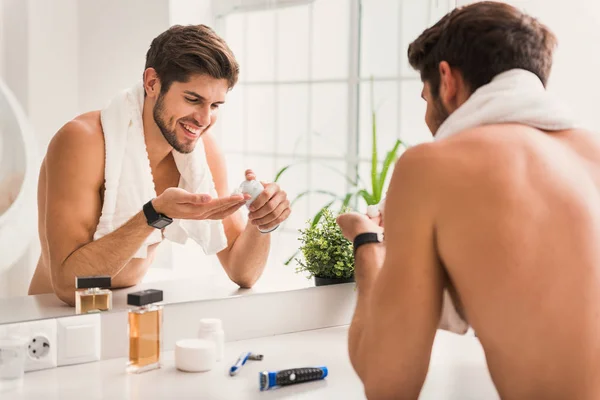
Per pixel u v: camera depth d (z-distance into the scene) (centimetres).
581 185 80
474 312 81
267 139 174
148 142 145
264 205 141
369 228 102
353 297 154
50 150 133
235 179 168
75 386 110
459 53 88
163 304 131
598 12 158
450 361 129
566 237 77
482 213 78
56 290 131
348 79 191
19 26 127
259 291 144
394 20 195
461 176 79
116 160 139
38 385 111
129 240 131
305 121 182
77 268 131
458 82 89
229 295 139
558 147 84
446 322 92
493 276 77
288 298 146
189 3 149
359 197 194
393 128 198
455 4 183
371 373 84
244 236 149
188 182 153
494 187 78
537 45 88
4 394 106
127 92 141
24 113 129
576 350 77
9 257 128
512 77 87
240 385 112
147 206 129
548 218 77
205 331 124
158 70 140
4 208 128
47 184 133
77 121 136
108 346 126
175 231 147
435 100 93
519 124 85
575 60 162
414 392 85
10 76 127
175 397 106
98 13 136
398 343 81
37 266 132
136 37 141
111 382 112
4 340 110
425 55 93
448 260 81
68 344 121
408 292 80
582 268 77
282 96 176
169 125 142
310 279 156
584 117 162
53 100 133
